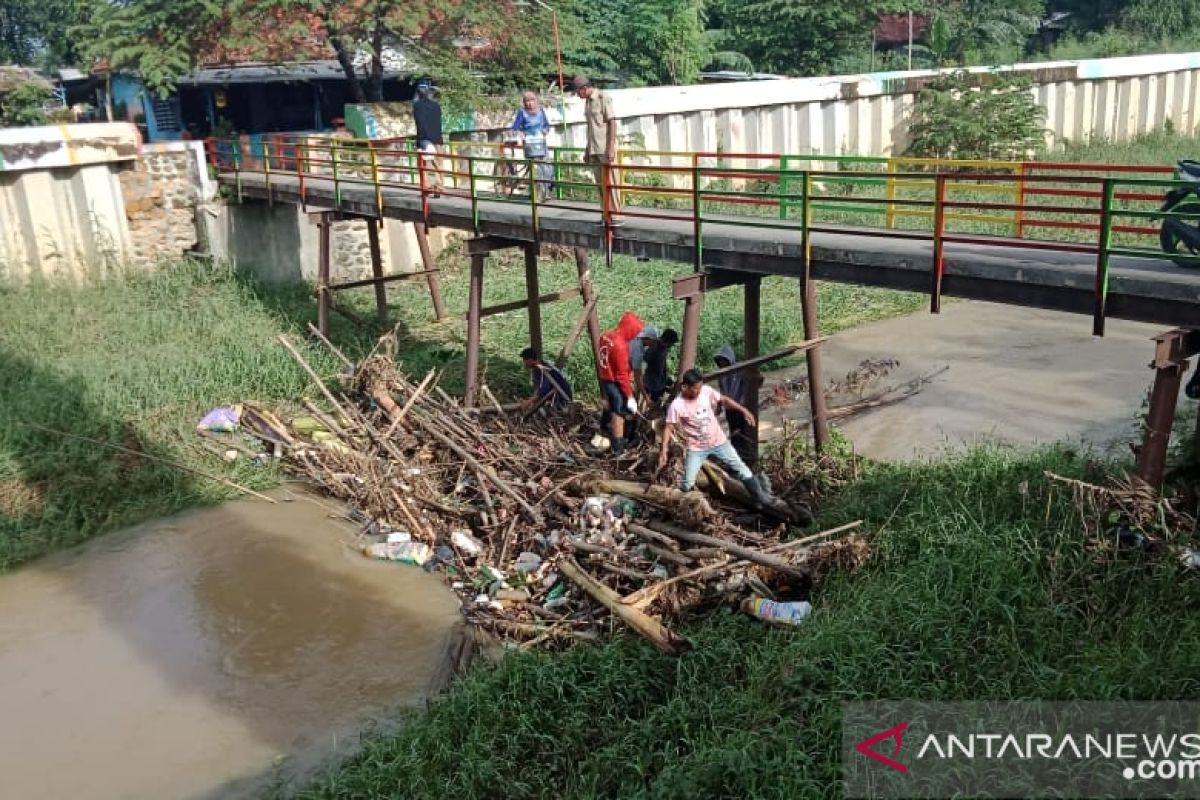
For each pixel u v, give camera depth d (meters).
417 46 21.95
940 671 6.88
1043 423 12.34
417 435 12.52
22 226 18.02
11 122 28.77
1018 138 26.95
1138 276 7.51
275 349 15.27
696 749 6.66
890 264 8.91
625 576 9.04
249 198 19.94
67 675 8.80
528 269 13.54
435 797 6.77
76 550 11.04
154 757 7.69
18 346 15.35
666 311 17.61
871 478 10.11
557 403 12.94
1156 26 43.44
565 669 7.70
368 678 8.55
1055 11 47.78
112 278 18.64
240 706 8.26
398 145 20.52
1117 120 33.28
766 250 9.95
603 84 29.16
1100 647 6.84
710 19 37.84
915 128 28.64
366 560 10.59
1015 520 8.52
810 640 7.30
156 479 12.19
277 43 20.69
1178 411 11.55
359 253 21.02
